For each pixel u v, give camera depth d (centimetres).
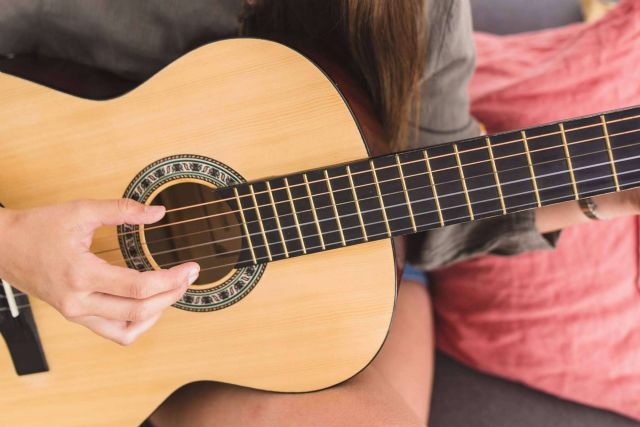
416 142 93
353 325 79
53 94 81
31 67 87
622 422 110
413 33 79
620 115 65
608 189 67
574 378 111
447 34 81
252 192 76
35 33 89
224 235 79
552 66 119
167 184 81
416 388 102
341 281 78
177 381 84
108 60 89
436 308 123
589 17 140
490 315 116
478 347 116
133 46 87
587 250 112
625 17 114
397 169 71
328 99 75
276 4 88
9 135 83
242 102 77
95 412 87
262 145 77
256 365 82
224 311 81
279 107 76
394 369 101
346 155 76
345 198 74
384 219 74
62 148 82
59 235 72
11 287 82
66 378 87
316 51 84
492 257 116
